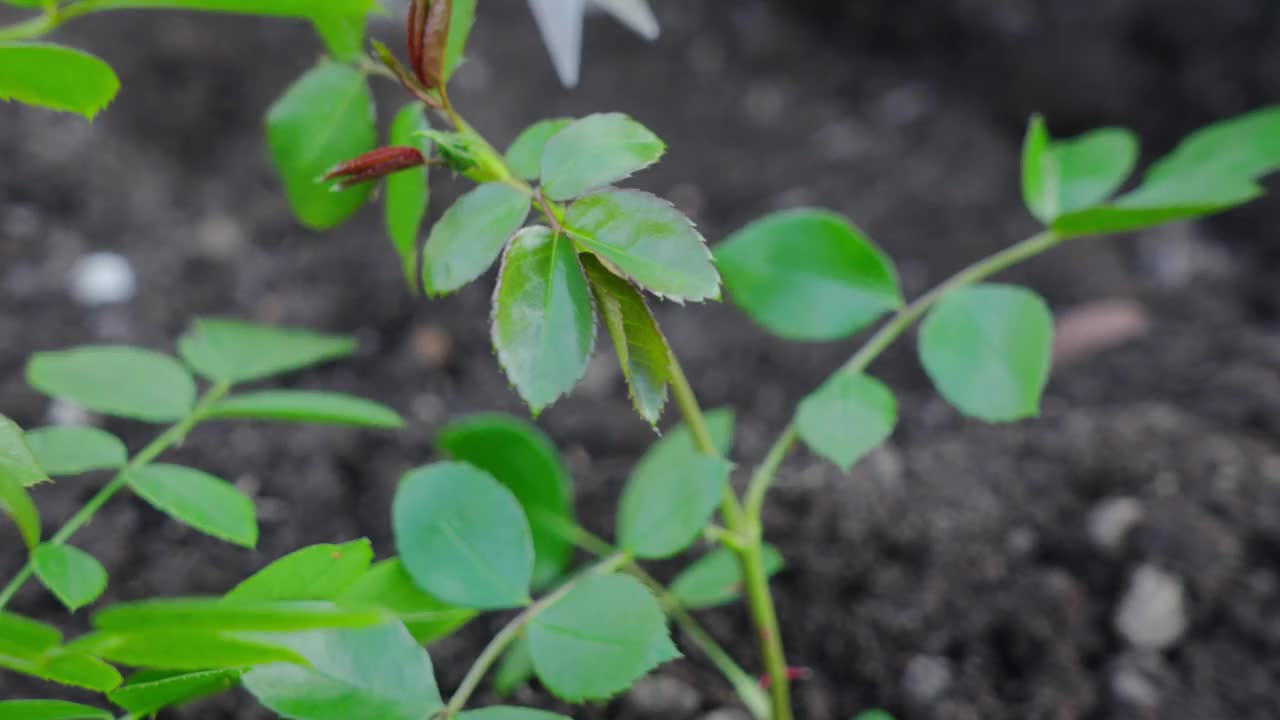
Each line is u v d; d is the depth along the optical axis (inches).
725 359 28.6
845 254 19.8
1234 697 21.9
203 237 29.8
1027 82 36.8
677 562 23.4
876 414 19.2
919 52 38.4
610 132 17.3
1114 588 22.9
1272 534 22.9
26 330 25.9
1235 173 19.8
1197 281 32.3
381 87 31.5
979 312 19.3
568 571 23.2
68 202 29.7
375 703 17.4
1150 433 24.5
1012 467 24.4
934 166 34.7
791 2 40.2
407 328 28.3
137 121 32.0
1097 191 20.2
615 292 16.9
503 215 17.3
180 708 21.1
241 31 34.2
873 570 23.2
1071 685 22.1
